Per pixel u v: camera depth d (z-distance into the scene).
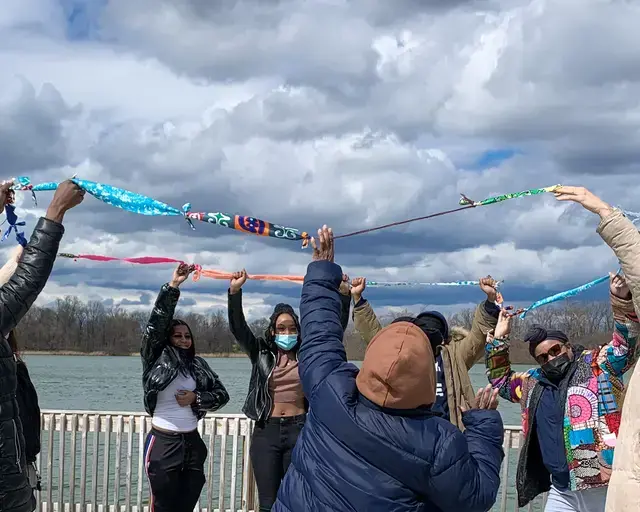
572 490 4.75
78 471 11.70
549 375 4.98
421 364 2.60
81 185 3.61
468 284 5.28
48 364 90.50
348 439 2.62
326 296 3.12
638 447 2.54
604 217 2.93
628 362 4.62
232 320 6.13
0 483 3.28
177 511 5.93
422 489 2.55
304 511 2.65
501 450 2.88
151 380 5.80
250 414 6.13
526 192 3.66
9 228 3.65
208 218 3.62
